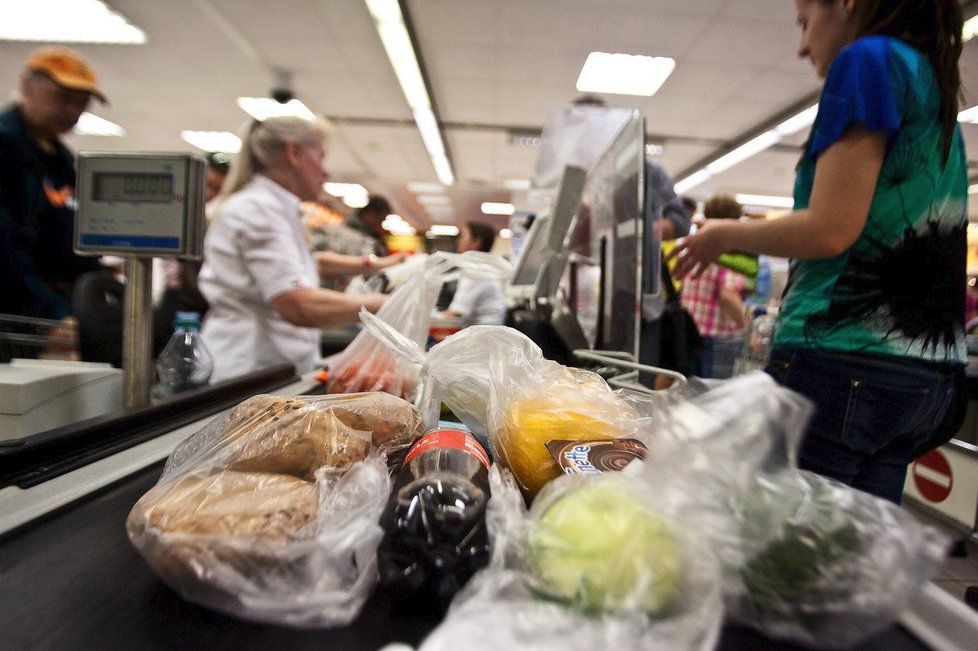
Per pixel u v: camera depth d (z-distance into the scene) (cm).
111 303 89
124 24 348
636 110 83
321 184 146
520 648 19
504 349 44
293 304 111
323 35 360
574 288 126
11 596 27
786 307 79
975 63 332
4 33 360
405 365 61
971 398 146
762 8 308
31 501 38
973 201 713
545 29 345
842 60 65
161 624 25
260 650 23
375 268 167
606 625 20
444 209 1088
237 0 319
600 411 38
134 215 59
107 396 68
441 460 31
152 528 26
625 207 88
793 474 24
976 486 136
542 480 35
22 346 83
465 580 24
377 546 26
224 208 124
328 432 33
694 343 114
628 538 22
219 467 31
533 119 523
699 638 20
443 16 333
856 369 68
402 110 508
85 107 162
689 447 22
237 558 24
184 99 481
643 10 318
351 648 23
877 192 65
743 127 512
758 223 73
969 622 25
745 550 23
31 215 149
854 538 24
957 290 70
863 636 23
